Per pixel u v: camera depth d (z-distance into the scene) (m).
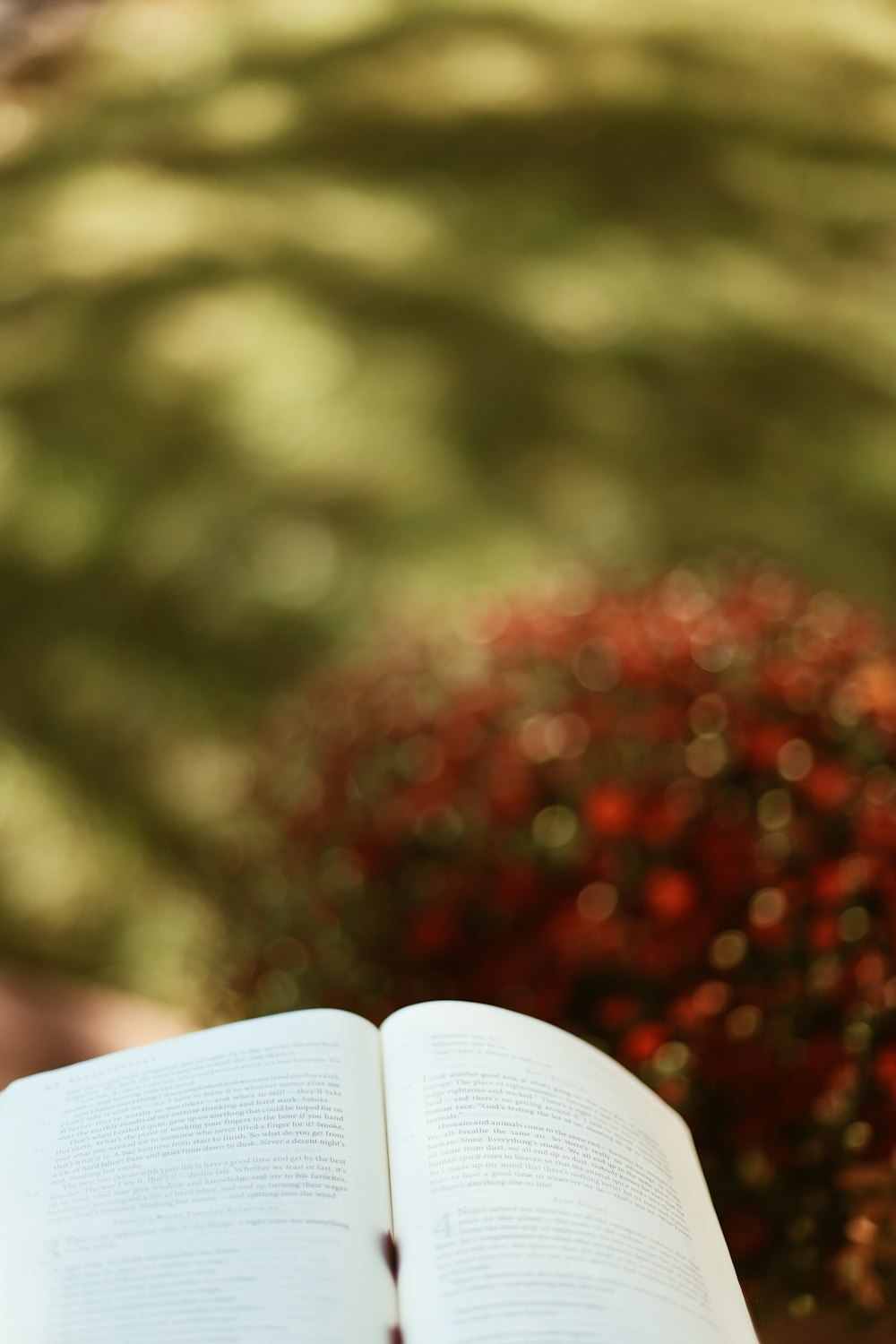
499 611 2.11
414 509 3.15
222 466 3.31
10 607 2.96
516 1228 1.00
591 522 3.11
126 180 4.55
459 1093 1.11
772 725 1.68
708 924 1.53
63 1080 1.16
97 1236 1.02
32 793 2.53
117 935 2.25
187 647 2.83
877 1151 1.41
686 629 1.86
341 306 3.82
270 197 4.36
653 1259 1.02
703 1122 1.43
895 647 1.82
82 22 5.57
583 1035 1.53
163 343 3.72
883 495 3.18
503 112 4.63
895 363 3.61
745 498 3.17
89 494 3.27
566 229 4.10
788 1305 1.41
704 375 3.53
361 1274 0.98
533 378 3.52
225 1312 0.96
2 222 4.45
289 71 5.04
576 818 1.71
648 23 5.13
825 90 4.78
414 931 1.68
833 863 1.51
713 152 4.40
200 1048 1.16
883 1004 1.42
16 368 3.72
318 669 2.74
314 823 1.88
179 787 2.53
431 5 5.32
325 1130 1.08
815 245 4.07
